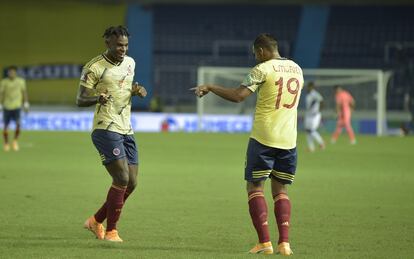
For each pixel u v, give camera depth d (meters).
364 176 69.38
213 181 63.09
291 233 38.09
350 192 56.72
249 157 31.88
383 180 66.00
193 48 190.62
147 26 183.62
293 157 32.06
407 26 192.38
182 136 131.00
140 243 34.50
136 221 41.41
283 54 188.38
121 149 34.72
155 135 133.38
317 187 60.00
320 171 74.00
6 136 93.81
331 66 187.50
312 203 50.16
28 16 179.75
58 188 56.38
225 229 39.03
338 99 119.50
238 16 194.00
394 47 189.75
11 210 44.81
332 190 57.97
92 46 181.12
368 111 154.50
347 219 43.03
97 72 34.41
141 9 183.50
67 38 180.50
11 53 178.75
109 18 181.75
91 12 181.12
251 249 32.47
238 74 154.50
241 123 151.38
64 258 30.48
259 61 32.56
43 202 48.53
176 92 184.38
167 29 192.12
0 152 91.38
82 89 34.50
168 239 35.84
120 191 34.81
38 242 34.38
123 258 30.56
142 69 181.38
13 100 93.06
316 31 187.50
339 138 136.00
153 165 77.75
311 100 103.25
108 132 34.56
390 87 178.25
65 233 37.16
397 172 73.56
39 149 97.00
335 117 153.75
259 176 31.80
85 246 33.44
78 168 72.81
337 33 191.88
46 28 180.12
